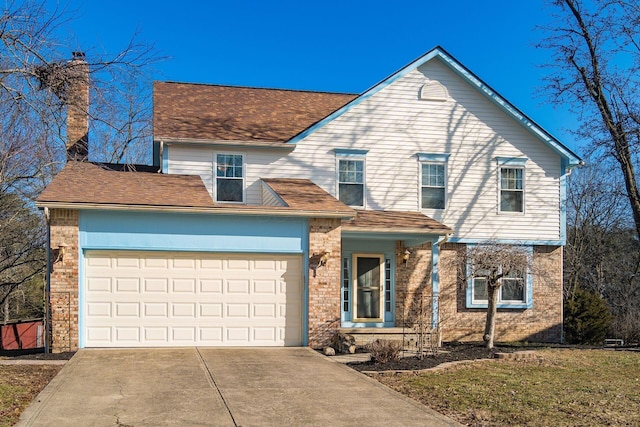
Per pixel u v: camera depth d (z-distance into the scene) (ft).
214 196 56.90
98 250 43.24
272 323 46.34
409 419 26.48
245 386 32.01
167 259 44.68
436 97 61.87
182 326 44.68
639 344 66.44
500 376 37.63
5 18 31.68
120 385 31.45
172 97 65.62
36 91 33.06
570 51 68.39
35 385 31.12
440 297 60.03
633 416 27.78
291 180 57.52
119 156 78.69
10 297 92.63
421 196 61.11
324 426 25.18
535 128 63.16
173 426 24.48
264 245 46.11
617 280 102.89
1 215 71.15
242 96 69.05
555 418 27.07
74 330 42.32
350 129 60.03
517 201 63.36
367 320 54.70
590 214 107.76
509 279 62.34
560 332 63.21
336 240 47.60
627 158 66.85
